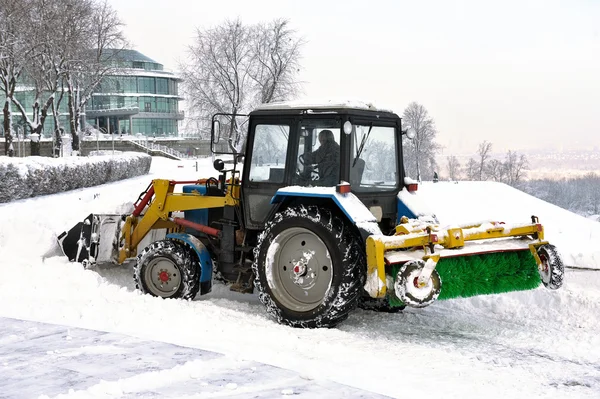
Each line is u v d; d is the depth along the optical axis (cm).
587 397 450
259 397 417
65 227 999
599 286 770
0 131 6969
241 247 742
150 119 8256
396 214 718
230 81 4528
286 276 657
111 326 602
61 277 789
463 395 439
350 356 525
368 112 680
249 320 655
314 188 648
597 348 574
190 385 440
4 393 427
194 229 794
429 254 574
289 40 4606
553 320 680
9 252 855
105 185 2909
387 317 694
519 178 8950
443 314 705
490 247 614
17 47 3494
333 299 614
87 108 7994
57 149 4453
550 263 607
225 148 4494
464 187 2727
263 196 710
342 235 617
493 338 608
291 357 504
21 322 613
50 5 3647
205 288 756
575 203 8281
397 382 458
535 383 477
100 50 4619
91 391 425
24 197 2184
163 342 545
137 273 758
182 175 3806
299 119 676
